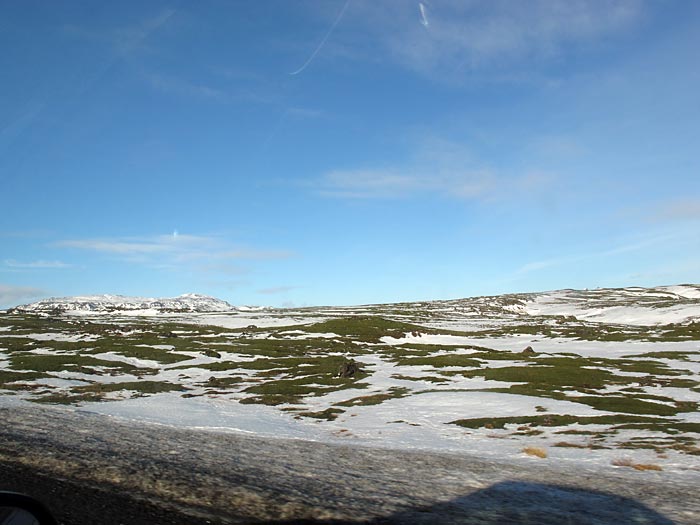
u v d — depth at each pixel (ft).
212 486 60.85
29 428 98.32
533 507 57.72
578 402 148.97
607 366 233.14
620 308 606.96
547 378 194.08
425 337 381.40
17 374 187.11
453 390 173.88
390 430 118.93
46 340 301.22
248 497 56.59
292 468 74.90
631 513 55.83
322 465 78.48
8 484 57.72
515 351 308.19
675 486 69.41
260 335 372.38
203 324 456.45
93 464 69.67
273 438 106.01
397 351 302.04
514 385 180.45
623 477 75.10
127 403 146.10
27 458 71.67
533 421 125.90
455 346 317.83
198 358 255.70
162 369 226.58
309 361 249.14
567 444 102.68
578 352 296.10
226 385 191.11
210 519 48.47
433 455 91.56
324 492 60.70
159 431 105.81
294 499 56.65
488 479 72.28
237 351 277.85
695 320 463.01
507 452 96.32
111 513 48.83
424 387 182.70
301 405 153.89
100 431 100.53
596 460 88.43
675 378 199.52
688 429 114.32
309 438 108.47
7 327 376.48
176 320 511.81
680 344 313.53
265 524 47.70
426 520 51.13
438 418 132.26
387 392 172.96
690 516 54.75
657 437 107.34
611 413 134.00
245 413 139.03
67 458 72.69
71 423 108.37
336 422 129.49
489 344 344.69
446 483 69.00
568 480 72.59
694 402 151.64
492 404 147.33
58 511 48.39
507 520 52.34
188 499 54.85
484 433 115.65
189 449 86.63
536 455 92.38
